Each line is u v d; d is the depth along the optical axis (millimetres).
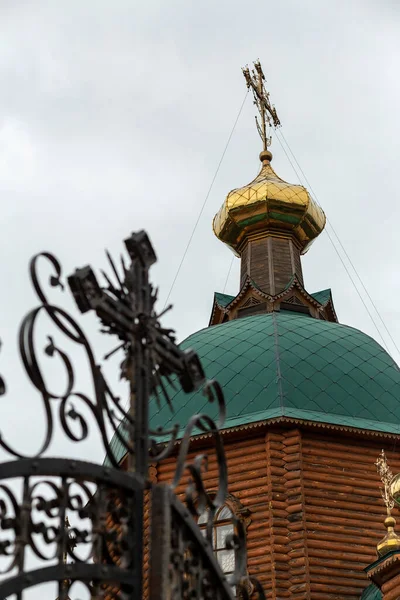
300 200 32031
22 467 6605
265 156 34281
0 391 6496
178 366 7762
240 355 25703
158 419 24766
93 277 7086
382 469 21422
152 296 7715
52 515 6758
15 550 6457
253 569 22609
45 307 6801
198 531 7273
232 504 23422
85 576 6648
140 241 7781
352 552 23062
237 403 24625
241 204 32188
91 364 7000
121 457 24484
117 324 7301
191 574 7164
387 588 19797
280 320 27156
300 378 25062
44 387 6703
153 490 6980
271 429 24109
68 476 6812
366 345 26812
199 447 24328
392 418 25094
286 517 23141
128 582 6816
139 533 6977
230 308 30438
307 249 33219
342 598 22359
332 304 30984
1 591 6258
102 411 6992
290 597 22172
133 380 7395
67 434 6824
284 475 23656
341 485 23875
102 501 6922
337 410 24688
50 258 6902
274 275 30922
